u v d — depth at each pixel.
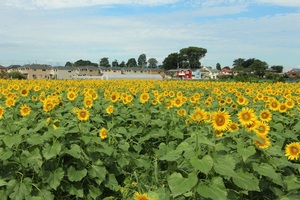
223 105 11.30
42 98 11.03
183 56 184.00
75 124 6.06
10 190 4.86
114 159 6.57
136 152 7.61
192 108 10.95
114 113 9.29
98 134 7.10
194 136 4.39
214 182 3.75
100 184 5.89
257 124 4.62
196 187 3.76
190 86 26.78
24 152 5.23
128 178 6.43
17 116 9.28
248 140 4.68
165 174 6.07
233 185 4.30
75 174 5.27
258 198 4.66
